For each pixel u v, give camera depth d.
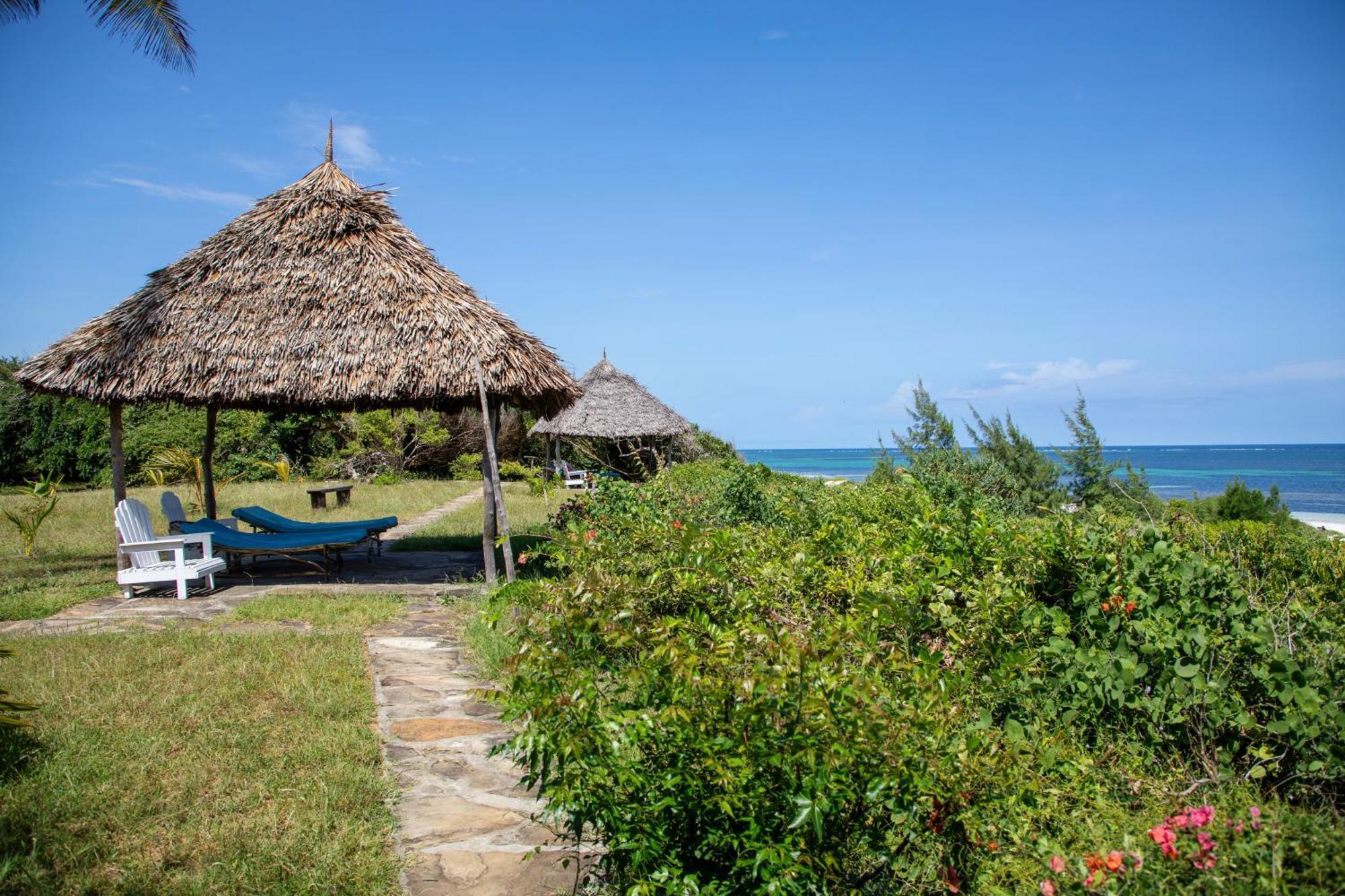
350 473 26.45
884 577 4.07
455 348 7.77
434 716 4.68
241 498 18.05
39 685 4.88
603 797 2.31
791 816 2.22
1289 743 3.17
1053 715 3.61
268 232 8.29
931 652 3.19
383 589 8.27
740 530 5.58
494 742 4.32
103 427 23.22
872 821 2.61
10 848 3.04
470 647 6.09
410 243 8.32
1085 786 3.07
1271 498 13.86
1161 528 4.38
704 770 2.30
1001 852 2.70
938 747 2.50
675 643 2.44
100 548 11.16
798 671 2.29
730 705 2.32
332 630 6.56
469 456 28.78
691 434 25.61
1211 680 3.42
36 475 23.38
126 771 3.71
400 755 4.14
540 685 2.40
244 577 9.20
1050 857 2.46
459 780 3.88
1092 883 2.29
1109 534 4.39
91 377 7.82
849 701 2.32
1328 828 2.67
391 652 5.99
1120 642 3.67
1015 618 3.92
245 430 23.88
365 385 7.68
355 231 8.28
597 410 22.27
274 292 8.05
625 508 7.56
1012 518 7.90
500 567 9.82
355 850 3.19
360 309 7.93
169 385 7.79
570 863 3.18
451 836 3.36
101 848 3.12
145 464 21.02
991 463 12.93
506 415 24.72
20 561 10.14
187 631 6.36
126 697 4.69
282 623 6.82
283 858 3.07
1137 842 2.61
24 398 22.41
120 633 6.30
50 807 3.34
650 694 2.50
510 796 3.73
